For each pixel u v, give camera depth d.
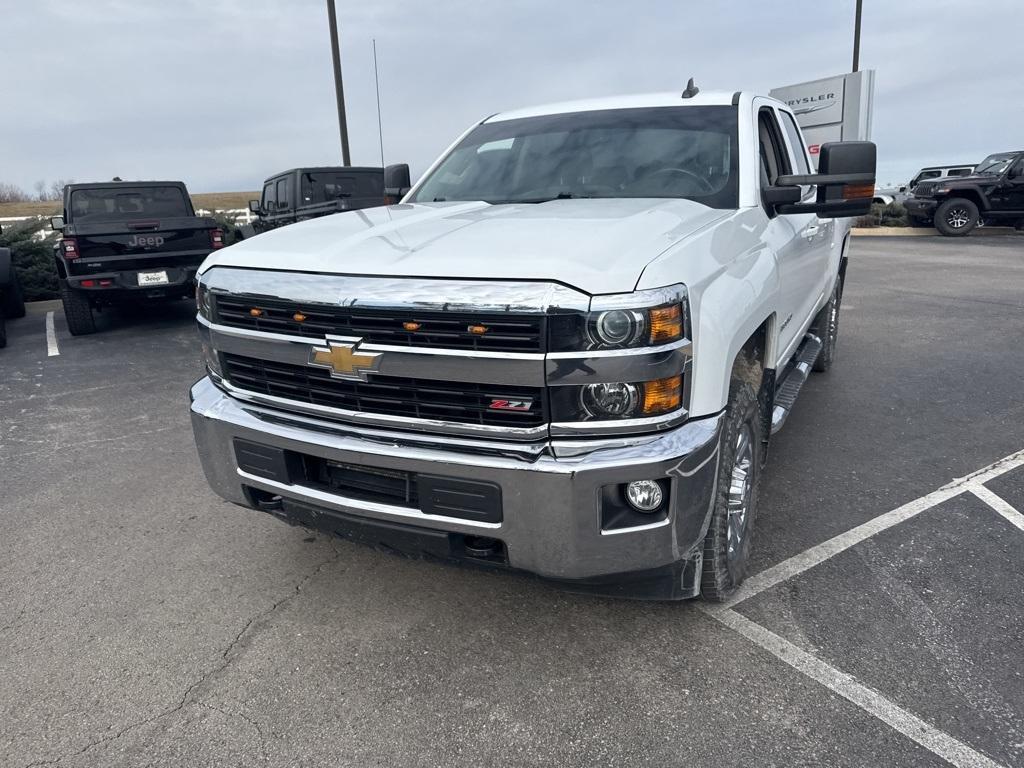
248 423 2.64
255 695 2.47
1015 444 4.54
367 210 3.47
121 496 4.13
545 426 2.17
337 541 3.52
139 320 10.26
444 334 2.19
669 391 2.15
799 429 4.87
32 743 2.29
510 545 2.28
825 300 5.39
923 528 3.47
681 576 2.52
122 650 2.73
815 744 2.18
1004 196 18.53
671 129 3.61
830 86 12.86
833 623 2.75
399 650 2.68
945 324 8.24
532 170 3.68
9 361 7.79
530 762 2.16
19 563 3.40
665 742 2.21
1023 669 2.47
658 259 2.20
